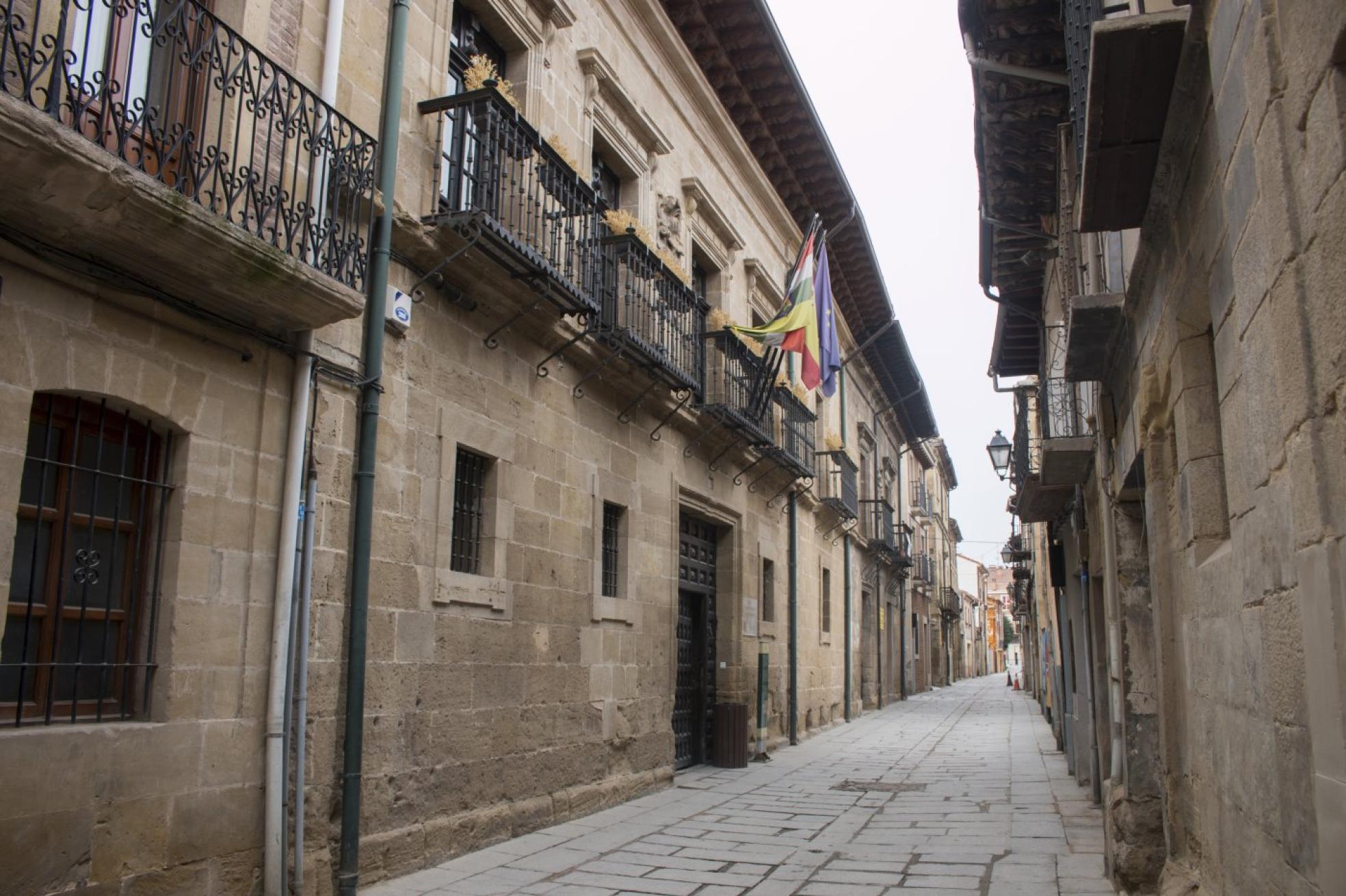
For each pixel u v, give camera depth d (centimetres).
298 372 625
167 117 541
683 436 1243
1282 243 262
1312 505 248
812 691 1819
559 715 909
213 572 565
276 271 550
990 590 9656
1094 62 369
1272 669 314
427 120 775
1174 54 362
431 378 758
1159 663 562
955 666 5584
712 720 1366
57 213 464
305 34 657
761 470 1515
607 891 650
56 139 432
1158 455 561
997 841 829
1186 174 405
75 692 492
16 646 484
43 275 484
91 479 524
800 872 712
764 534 1562
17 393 468
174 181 545
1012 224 1160
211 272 535
